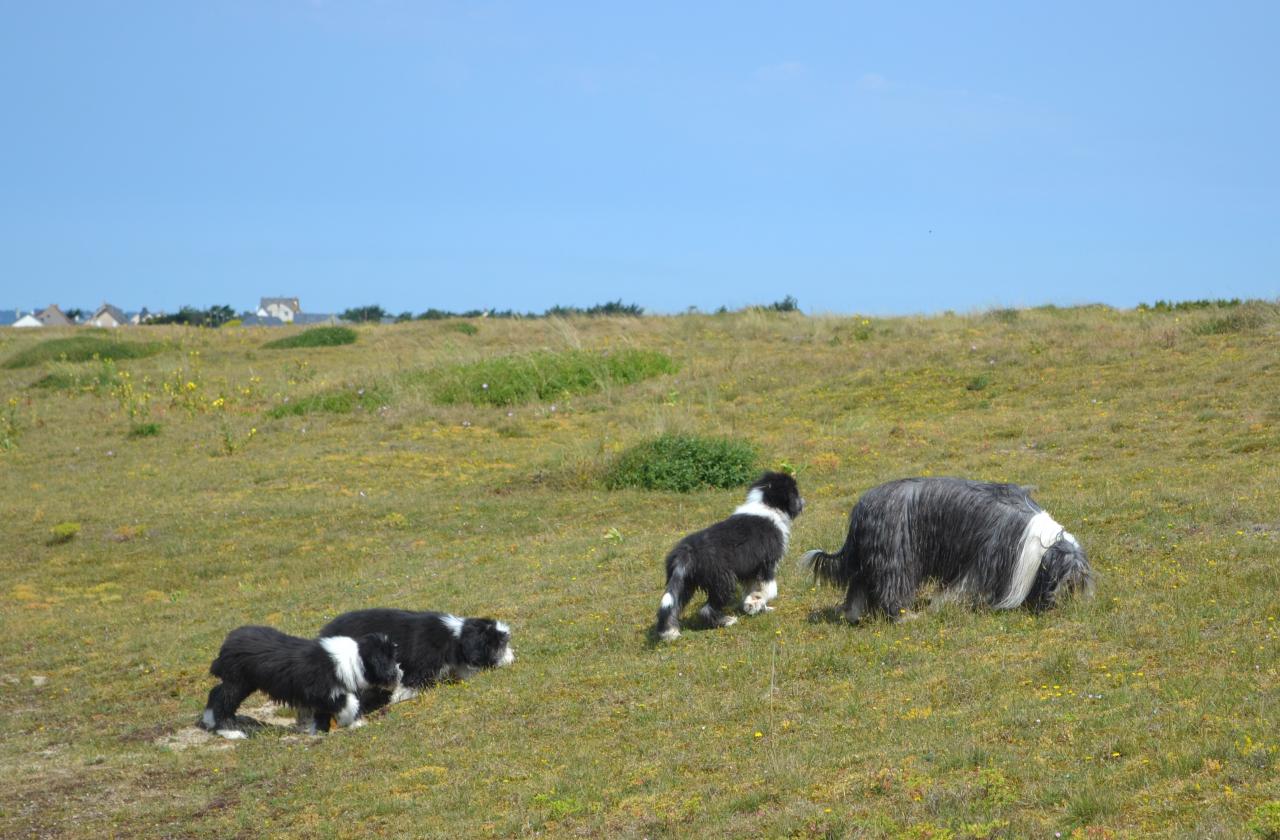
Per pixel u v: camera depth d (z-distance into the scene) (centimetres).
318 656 849
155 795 738
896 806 527
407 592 1217
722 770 632
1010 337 2384
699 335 3048
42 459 2152
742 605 969
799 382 2278
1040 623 798
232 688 871
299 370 2925
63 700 999
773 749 646
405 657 912
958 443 1664
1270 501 1032
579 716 779
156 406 2572
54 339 3472
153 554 1525
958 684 704
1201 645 690
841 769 593
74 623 1248
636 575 1155
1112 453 1474
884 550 861
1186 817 465
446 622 937
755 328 3022
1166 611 771
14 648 1173
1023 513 838
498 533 1502
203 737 872
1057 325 2469
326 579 1343
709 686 795
